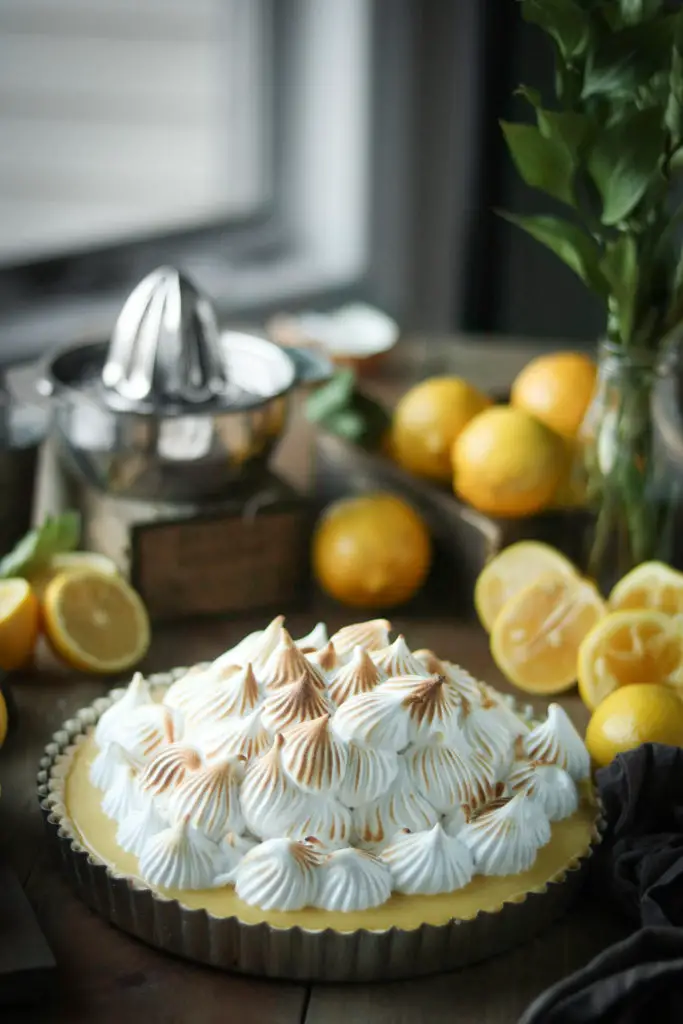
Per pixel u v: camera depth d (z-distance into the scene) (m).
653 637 1.07
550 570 1.13
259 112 1.86
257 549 1.18
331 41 1.82
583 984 0.86
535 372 1.25
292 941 0.87
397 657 0.95
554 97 1.84
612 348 1.11
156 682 1.04
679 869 0.91
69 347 1.20
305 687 0.92
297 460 1.33
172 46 1.80
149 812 0.91
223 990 0.89
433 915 0.89
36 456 1.19
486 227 1.91
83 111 1.78
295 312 1.84
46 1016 0.87
